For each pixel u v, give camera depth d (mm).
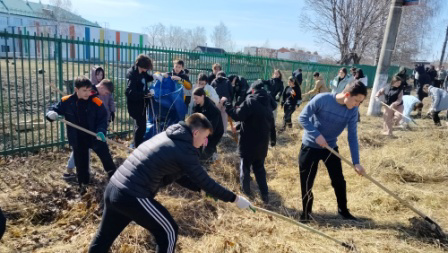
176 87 6074
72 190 4566
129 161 2551
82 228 3701
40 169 5184
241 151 4645
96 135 3979
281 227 3857
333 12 28188
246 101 4449
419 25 29953
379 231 3816
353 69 10102
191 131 2588
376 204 4555
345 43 28516
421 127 9945
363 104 15938
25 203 4148
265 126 4480
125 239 3387
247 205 2781
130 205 2441
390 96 8766
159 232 2555
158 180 2531
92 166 5387
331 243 3504
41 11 51531
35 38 5430
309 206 4121
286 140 7918
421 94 14141
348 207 4504
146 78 5500
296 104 8797
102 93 5418
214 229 3773
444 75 16609
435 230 3713
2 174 4883
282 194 4996
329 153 3953
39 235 3527
